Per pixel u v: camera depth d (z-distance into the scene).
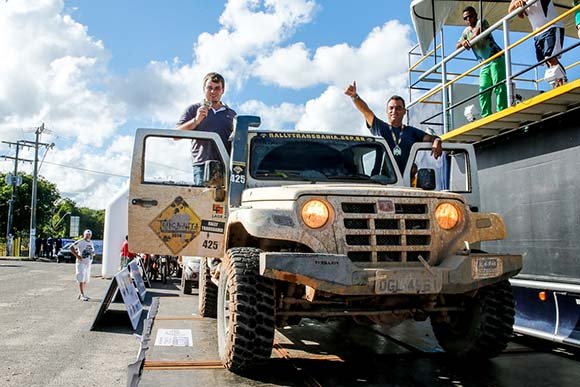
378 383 3.42
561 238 5.16
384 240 3.92
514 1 6.28
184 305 6.96
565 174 5.15
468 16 7.39
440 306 4.20
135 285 10.62
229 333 3.64
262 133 5.40
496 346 4.07
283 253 3.54
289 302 3.92
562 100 4.82
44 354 6.67
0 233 60.06
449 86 7.29
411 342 4.69
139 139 4.93
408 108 8.42
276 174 5.10
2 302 12.04
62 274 22.12
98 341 7.56
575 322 4.80
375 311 3.96
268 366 3.80
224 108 5.81
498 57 6.48
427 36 8.14
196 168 5.64
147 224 4.83
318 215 3.80
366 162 5.53
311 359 4.02
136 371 3.33
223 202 5.00
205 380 3.33
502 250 5.97
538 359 4.19
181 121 5.71
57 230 78.56
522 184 5.72
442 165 6.76
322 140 5.52
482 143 6.36
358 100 5.83
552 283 5.05
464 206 4.11
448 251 3.97
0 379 5.43
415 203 4.01
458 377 3.59
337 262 3.56
